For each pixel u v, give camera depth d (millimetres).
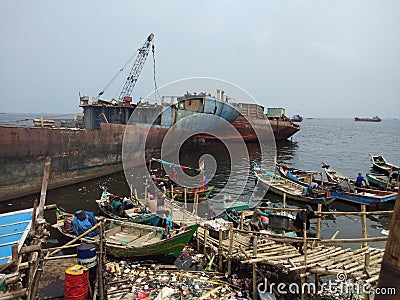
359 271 8352
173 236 11102
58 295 6949
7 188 19219
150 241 12523
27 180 20500
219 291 9789
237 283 10320
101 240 8266
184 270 11320
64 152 23688
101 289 6531
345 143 76750
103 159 28375
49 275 7859
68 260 8734
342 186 21391
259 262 9422
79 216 12703
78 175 25328
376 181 25203
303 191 20953
